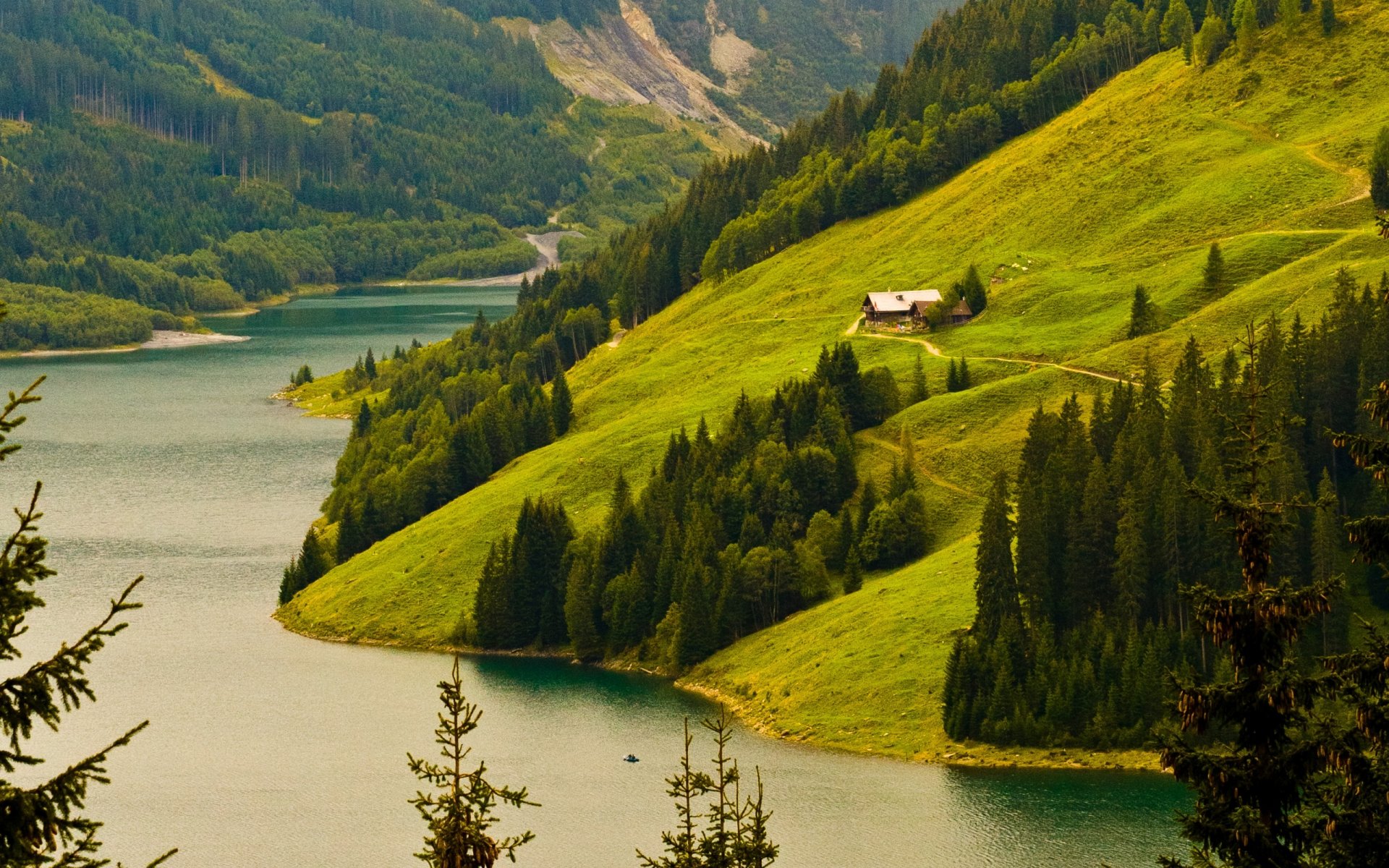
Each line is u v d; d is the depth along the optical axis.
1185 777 86.88
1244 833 84.94
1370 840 86.62
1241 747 87.44
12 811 60.16
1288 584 86.12
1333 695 86.50
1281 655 86.12
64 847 62.94
